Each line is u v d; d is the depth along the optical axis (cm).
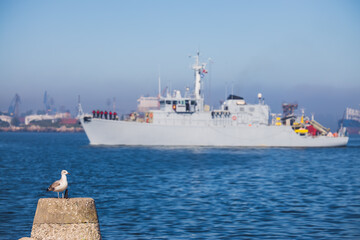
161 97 15875
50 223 2798
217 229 4122
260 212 4912
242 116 16138
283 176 8594
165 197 5934
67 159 13088
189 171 9419
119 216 4678
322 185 7288
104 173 9075
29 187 6994
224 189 6725
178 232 4003
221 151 15150
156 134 15738
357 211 4988
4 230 4050
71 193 6319
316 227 4209
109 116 16388
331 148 17362
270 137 16400
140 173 9050
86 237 2816
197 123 15850
